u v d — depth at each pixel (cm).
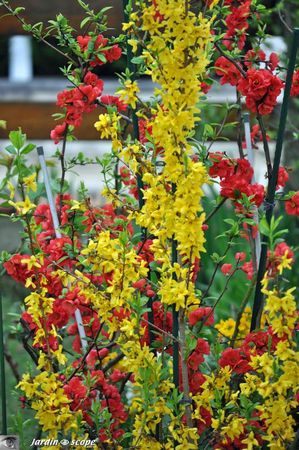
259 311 337
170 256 317
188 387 309
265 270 329
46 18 522
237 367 323
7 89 653
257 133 399
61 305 335
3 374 340
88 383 316
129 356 302
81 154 376
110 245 297
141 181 324
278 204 561
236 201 338
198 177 284
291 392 316
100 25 351
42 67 922
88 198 340
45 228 375
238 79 351
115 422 334
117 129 317
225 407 305
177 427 311
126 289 296
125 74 332
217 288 557
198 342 323
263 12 383
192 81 288
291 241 541
